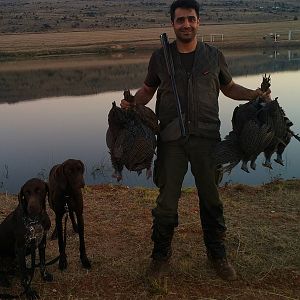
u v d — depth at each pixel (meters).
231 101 9.83
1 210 4.03
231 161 2.59
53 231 3.44
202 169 2.71
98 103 11.30
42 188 2.63
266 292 2.69
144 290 2.74
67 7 64.88
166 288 2.70
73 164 2.86
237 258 3.05
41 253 2.82
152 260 2.87
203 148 2.69
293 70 15.13
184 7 2.57
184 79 2.64
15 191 5.39
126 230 3.50
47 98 12.31
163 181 2.74
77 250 3.22
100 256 3.12
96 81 15.01
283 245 3.19
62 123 9.12
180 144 2.69
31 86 14.58
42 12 54.16
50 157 6.68
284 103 9.41
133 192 4.39
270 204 4.00
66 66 19.55
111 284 2.81
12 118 9.77
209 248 2.87
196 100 2.64
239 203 4.04
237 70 15.55
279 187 4.46
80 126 8.80
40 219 2.66
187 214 3.79
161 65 2.67
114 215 3.80
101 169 6.02
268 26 35.69
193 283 2.79
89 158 6.55
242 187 4.44
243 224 3.56
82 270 2.96
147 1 80.75
